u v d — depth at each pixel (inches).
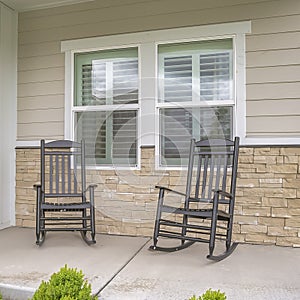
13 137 165.9
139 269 104.2
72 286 70.4
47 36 161.3
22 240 138.0
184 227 121.8
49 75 161.5
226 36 137.7
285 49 131.3
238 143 125.7
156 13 145.9
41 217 130.0
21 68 165.5
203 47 142.1
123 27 150.1
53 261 111.2
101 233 152.5
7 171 164.1
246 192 135.3
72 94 158.1
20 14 164.7
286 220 130.7
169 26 144.4
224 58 139.6
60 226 159.6
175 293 86.6
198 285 91.8
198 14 140.9
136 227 149.3
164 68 147.0
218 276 98.5
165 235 121.9
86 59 157.9
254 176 134.5
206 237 142.6
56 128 160.4
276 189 132.0
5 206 162.7
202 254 120.3
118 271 102.3
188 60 144.0
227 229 119.4
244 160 135.6
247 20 135.3
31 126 164.2
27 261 111.0
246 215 135.3
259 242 133.6
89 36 154.8
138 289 89.0
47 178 160.4
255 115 134.8
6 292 90.4
